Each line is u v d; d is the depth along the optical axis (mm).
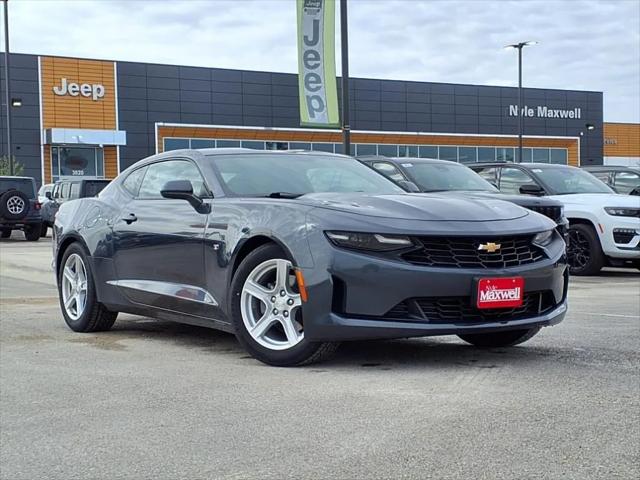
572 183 12062
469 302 4477
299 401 3979
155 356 5246
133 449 3348
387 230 4414
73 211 6711
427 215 4594
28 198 20844
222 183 5422
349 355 5117
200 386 4348
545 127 53938
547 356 5051
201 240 5195
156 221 5680
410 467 3039
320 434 3451
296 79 45844
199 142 43719
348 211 4574
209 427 3604
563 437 3357
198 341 5828
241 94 44531
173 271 5484
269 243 4793
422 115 49562
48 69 40156
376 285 4371
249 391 4207
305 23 15852
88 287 6254
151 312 5723
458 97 50656
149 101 42312
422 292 4375
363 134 47531
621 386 4211
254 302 4883
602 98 56125
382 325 4367
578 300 8312
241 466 3105
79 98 40844
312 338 4520
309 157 6059
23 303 8227
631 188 13773
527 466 3031
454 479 2912
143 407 3967
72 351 5473
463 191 9547
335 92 16188
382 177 6078
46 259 14469
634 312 7227
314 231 4527
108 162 41500
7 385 4477
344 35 14898
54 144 40062
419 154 49688
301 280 4512
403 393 4102
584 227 11352
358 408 3834
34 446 3430
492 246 4520
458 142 50781
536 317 4758
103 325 6328
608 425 3518
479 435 3393
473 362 4879
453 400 3951
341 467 3057
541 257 4789
